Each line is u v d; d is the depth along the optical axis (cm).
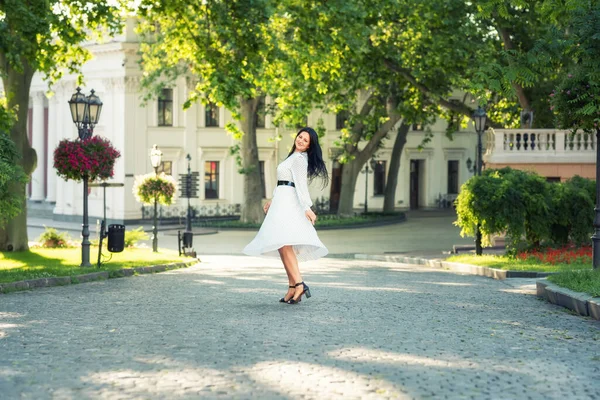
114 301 1297
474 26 3859
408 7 3800
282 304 1195
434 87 4144
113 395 637
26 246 2762
